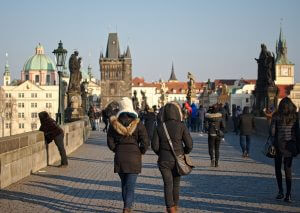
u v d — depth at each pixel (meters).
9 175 14.59
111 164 20.56
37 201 12.12
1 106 158.50
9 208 11.23
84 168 19.05
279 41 184.75
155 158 23.44
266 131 36.16
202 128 45.00
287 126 12.24
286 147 12.13
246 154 23.66
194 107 46.25
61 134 19.33
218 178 16.39
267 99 40.53
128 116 10.65
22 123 175.25
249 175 17.14
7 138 14.72
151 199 12.50
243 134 23.52
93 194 13.17
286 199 12.16
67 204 11.78
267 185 14.80
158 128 10.25
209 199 12.51
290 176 12.19
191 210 11.12
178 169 10.05
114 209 11.23
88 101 78.81
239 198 12.65
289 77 182.25
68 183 15.11
